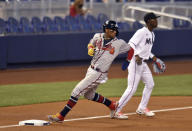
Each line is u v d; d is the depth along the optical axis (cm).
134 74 3059
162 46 7281
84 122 2964
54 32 6762
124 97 3058
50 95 4362
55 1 7150
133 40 3016
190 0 9044
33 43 6500
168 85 5041
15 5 6825
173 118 3089
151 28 3084
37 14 7038
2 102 3962
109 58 2861
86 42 6838
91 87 2892
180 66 6962
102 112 3366
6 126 2845
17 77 5847
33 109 3597
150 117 3136
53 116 2906
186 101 3888
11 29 6531
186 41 7475
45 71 6400
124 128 2748
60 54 6688
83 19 7088
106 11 7500
